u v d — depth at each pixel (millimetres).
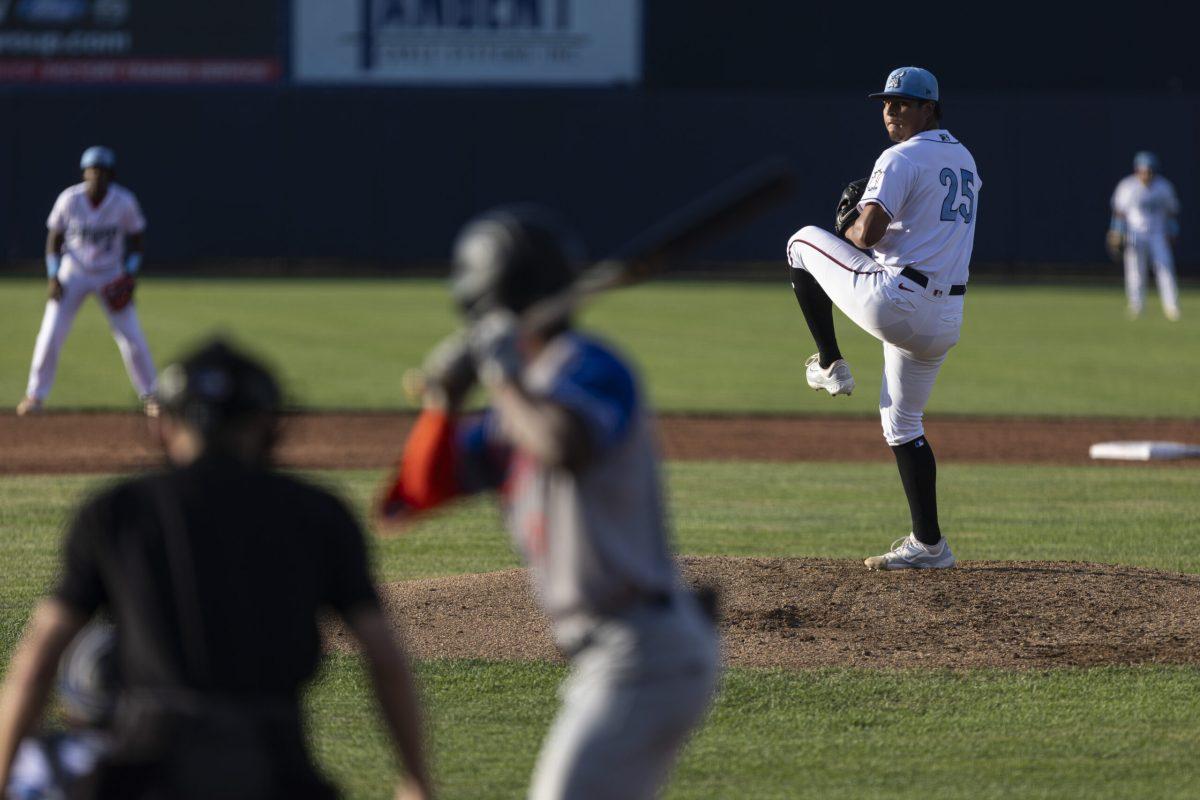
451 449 12547
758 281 134250
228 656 11461
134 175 131500
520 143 134125
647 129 134250
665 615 12727
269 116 132250
